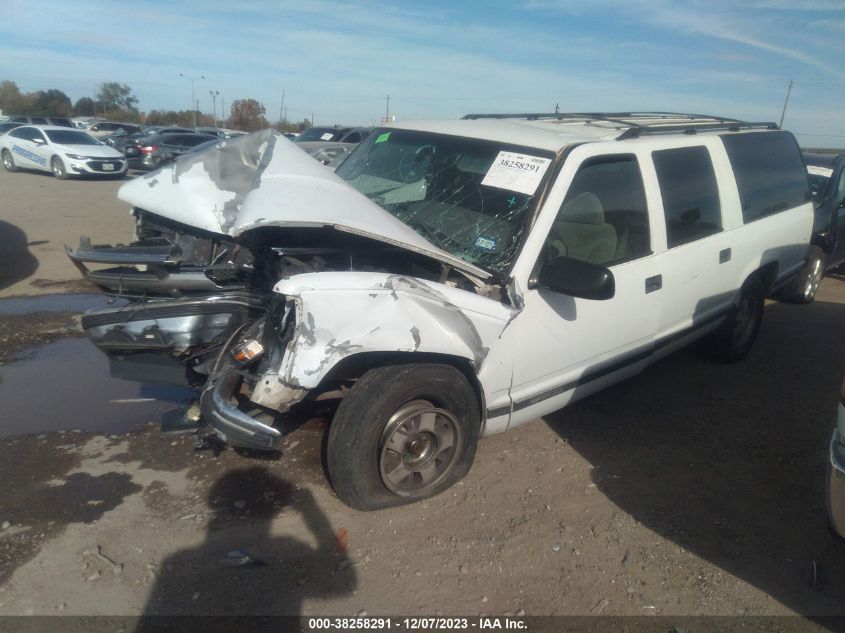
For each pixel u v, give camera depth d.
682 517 3.48
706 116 5.82
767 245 5.27
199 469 3.71
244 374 3.11
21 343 5.64
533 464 3.93
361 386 3.12
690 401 4.91
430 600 2.83
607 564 3.10
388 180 4.32
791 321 7.11
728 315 5.23
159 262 3.39
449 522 3.34
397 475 3.31
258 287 3.49
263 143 3.66
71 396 4.62
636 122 4.81
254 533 3.19
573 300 3.62
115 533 3.15
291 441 4.01
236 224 2.96
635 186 4.02
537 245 3.40
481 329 3.20
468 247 3.57
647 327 4.18
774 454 4.17
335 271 3.33
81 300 6.95
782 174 5.71
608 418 4.59
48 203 14.12
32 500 3.38
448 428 3.40
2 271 8.05
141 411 4.42
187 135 23.44
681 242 4.35
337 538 3.17
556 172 3.55
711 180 4.70
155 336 3.41
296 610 2.74
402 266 3.65
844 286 9.04
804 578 3.05
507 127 4.19
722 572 3.07
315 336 2.87
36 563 2.93
